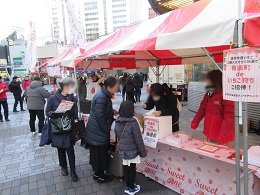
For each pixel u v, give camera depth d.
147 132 3.27
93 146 3.41
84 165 4.20
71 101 3.51
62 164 3.76
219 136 2.88
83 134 3.48
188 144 2.97
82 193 3.23
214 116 3.11
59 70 6.23
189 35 2.05
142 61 5.95
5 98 8.38
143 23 3.46
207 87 3.10
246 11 1.71
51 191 3.32
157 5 6.08
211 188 2.75
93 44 4.62
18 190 3.38
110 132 3.49
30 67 7.93
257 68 1.55
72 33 4.14
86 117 4.87
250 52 1.57
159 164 3.41
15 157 4.76
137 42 2.66
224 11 2.00
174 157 3.17
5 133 6.76
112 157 3.58
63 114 3.38
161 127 3.16
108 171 3.70
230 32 1.74
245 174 1.88
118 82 3.29
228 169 2.55
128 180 3.14
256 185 2.29
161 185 3.38
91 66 5.87
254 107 6.03
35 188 3.43
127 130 2.93
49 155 4.82
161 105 3.51
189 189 3.00
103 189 3.32
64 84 3.44
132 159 3.00
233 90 1.70
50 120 3.46
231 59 1.70
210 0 2.41
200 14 2.30
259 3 1.67
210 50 3.90
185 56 5.11
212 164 2.72
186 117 8.31
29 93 6.13
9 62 22.98
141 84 12.50
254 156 2.28
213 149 2.73
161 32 2.57
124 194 3.15
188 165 3.00
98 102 3.17
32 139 6.05
